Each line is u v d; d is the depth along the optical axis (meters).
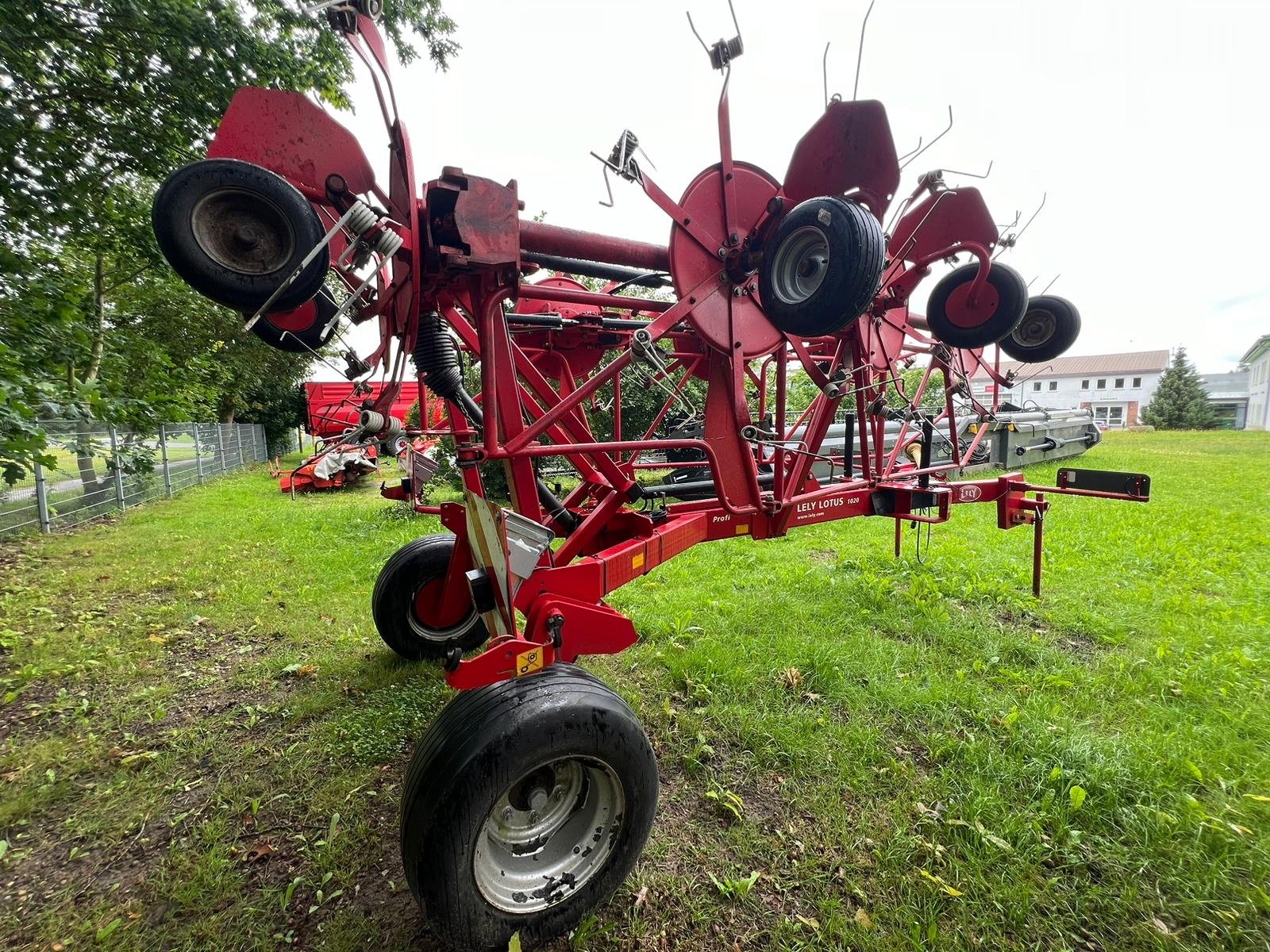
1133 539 5.87
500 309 2.14
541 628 1.96
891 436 8.29
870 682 3.10
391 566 3.37
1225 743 2.54
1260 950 1.68
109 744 2.76
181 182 1.67
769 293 2.23
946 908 1.82
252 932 1.78
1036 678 3.13
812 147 2.45
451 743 1.58
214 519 8.40
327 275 2.02
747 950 1.71
